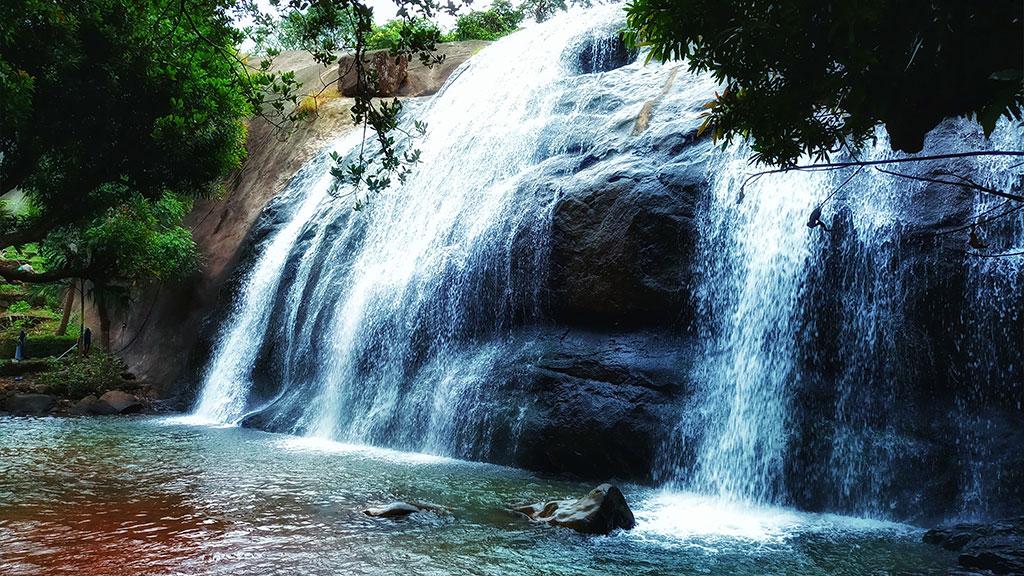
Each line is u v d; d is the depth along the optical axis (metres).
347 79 27.05
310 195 22.58
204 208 26.64
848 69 3.88
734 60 4.25
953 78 3.68
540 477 11.14
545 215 13.48
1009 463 8.48
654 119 14.35
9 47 11.22
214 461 12.01
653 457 11.04
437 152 18.73
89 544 7.07
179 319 23.53
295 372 17.88
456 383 13.57
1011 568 6.53
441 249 15.41
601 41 19.06
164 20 12.74
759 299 11.02
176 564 6.47
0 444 13.48
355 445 14.35
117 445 13.66
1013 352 8.84
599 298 12.45
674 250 12.05
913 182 9.96
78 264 16.09
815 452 9.80
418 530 7.76
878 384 9.73
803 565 6.87
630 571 6.57
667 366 11.58
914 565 6.89
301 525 7.88
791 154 4.65
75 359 22.80
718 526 8.48
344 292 17.61
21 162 12.81
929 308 9.48
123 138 13.19
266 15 8.31
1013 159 9.23
